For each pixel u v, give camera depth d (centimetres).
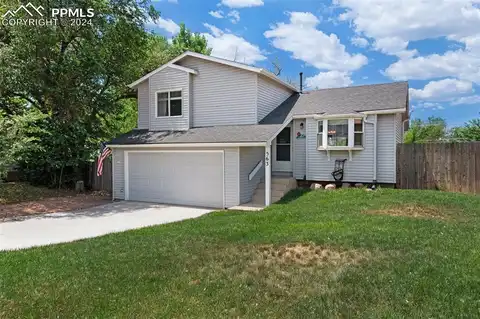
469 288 405
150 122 1474
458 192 1176
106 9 1534
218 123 1360
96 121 1755
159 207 1188
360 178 1280
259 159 1277
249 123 1302
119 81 1744
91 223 916
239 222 788
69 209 1141
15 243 705
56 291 429
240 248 574
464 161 1210
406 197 1030
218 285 439
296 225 721
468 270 452
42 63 1430
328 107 1353
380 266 470
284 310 377
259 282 445
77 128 1555
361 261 491
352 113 1249
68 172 1616
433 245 552
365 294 400
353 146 1257
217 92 1362
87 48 1509
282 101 1527
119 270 491
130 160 1371
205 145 1132
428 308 367
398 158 1307
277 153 1437
